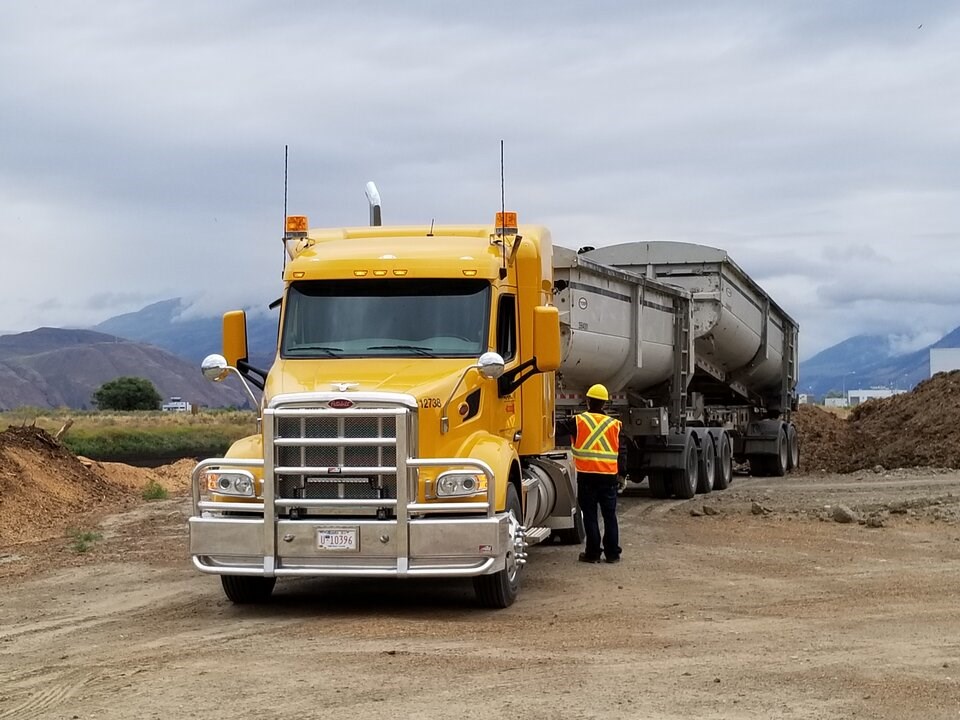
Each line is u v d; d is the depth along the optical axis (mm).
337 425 10164
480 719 6824
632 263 23797
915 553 13914
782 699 7188
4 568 13688
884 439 34281
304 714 7004
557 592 11664
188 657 8703
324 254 11633
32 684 7996
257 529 10195
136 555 14664
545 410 13188
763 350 27609
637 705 7090
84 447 53000
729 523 17391
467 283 11352
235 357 11539
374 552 10039
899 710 6906
